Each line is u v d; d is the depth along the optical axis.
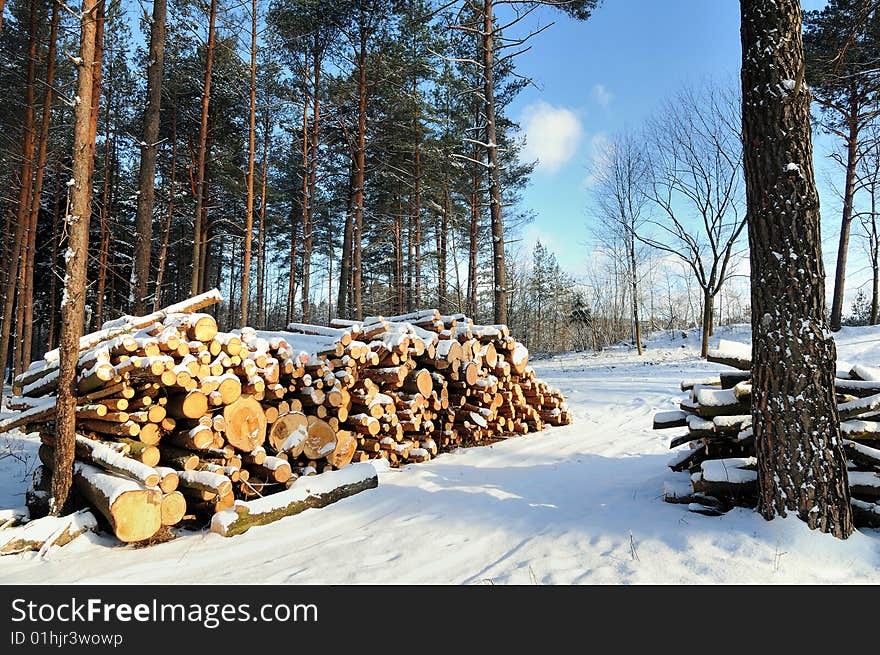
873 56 7.45
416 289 24.14
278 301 44.81
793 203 3.81
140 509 4.10
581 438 8.93
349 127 18.56
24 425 5.61
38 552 4.09
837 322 21.66
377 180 22.41
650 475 5.96
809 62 7.60
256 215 22.94
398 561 3.74
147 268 11.66
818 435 3.64
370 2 16.22
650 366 21.73
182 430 5.17
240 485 5.32
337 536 4.38
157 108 12.16
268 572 3.66
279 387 5.75
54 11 13.33
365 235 26.58
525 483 5.87
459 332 8.39
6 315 13.88
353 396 6.82
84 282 4.85
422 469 6.71
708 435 4.68
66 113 17.27
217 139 20.45
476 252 22.83
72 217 4.77
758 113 3.98
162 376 4.66
